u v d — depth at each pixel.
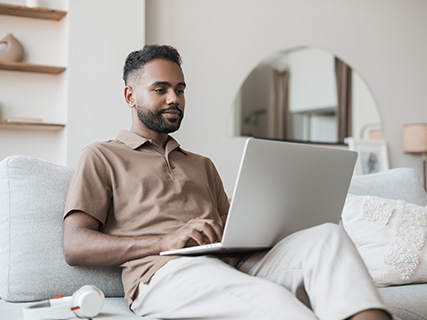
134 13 3.78
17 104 3.65
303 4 4.66
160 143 1.83
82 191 1.57
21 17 3.67
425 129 4.82
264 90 4.46
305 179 1.45
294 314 1.17
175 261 1.43
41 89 3.72
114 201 1.63
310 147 1.43
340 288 1.15
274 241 1.46
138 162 1.70
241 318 1.25
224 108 4.29
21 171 1.64
